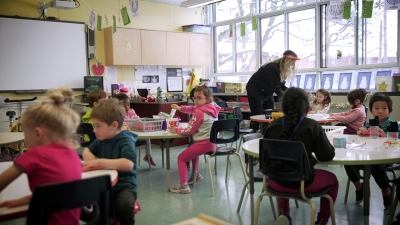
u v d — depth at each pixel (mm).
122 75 7383
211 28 8711
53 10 6555
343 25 6258
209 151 3604
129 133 2135
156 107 6332
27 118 1411
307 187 2164
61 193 1278
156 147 6348
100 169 1811
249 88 5242
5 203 1321
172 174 4441
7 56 6035
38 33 6324
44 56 6410
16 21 6094
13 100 5707
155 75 7832
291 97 2189
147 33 7305
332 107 6027
